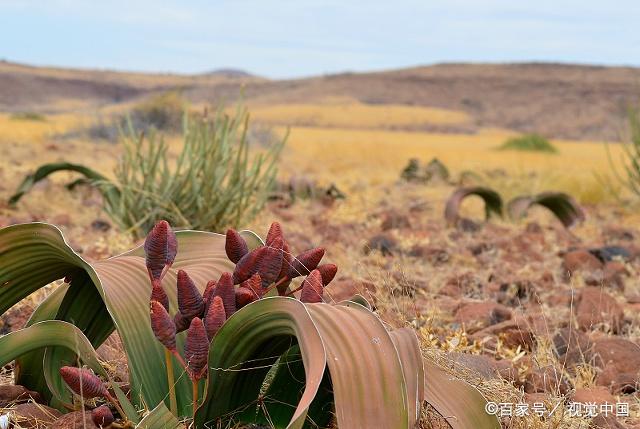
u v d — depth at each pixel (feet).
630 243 28.89
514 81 579.48
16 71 655.76
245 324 7.57
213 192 22.34
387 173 58.18
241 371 8.14
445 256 21.75
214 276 9.50
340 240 23.49
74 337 8.37
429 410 8.63
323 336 7.20
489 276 18.88
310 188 35.73
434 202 38.73
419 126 359.87
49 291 13.78
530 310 15.94
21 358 9.43
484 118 541.75
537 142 108.58
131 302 8.87
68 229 24.35
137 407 8.41
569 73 577.84
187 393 8.55
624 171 56.75
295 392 8.54
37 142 64.80
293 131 136.77
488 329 13.66
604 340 12.51
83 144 64.90
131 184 22.62
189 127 22.93
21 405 8.93
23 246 8.68
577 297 16.57
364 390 6.85
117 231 23.71
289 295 8.41
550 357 12.01
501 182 43.09
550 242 27.20
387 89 590.55
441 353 10.19
